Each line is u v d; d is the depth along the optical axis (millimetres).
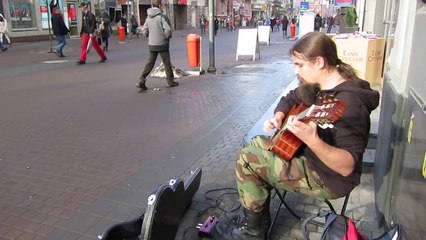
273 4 78812
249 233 2484
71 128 5457
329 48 2033
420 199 1695
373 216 2883
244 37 13047
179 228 2805
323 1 47812
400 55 2578
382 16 6980
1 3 20766
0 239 2738
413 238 1770
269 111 5688
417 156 1801
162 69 9742
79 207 3174
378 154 3070
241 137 4859
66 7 24438
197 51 10055
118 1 30125
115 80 9414
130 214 3055
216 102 6867
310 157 2129
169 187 2357
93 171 3910
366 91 1988
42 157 4324
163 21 7895
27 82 9234
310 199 3133
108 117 6016
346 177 2064
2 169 3990
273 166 2242
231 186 3453
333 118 1775
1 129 5453
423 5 2094
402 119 2199
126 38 26609
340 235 1867
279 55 14711
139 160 4184
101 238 2166
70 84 8922
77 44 21188
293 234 2668
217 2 51625
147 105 6766
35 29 23031
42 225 2914
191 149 4477
